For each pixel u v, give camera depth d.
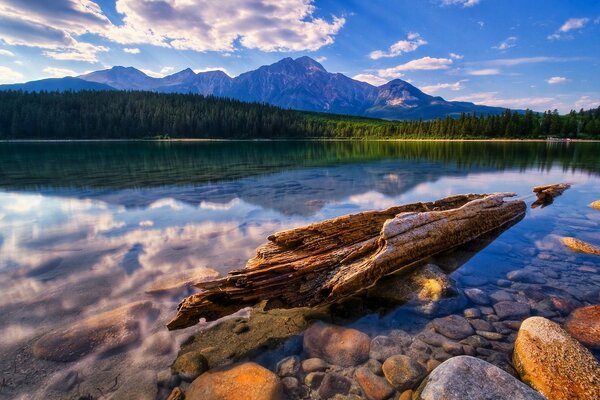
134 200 13.91
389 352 4.42
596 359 3.86
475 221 9.17
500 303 5.61
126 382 3.88
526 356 3.98
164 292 5.92
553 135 100.94
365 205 13.17
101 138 113.94
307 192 16.08
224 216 11.36
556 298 5.71
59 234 9.27
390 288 6.23
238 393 3.66
